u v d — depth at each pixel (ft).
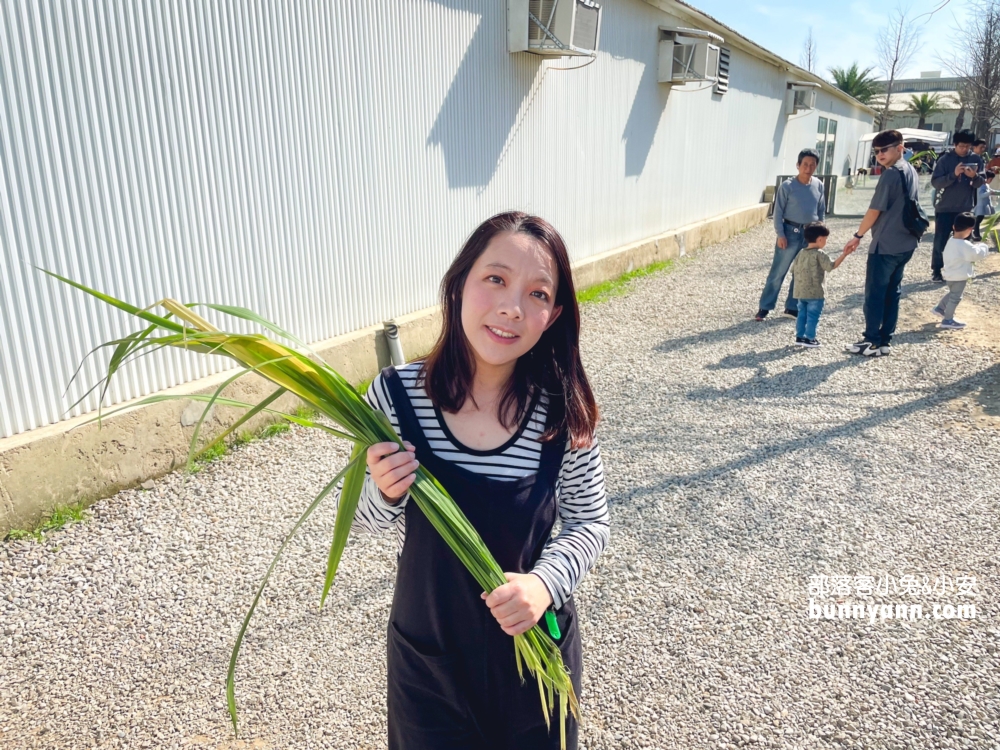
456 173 22.20
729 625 9.99
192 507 12.78
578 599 10.55
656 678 8.98
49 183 11.87
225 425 14.87
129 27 12.87
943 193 32.19
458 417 4.77
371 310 19.40
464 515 4.60
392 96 19.19
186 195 14.20
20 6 11.26
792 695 8.71
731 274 36.06
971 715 8.39
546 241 4.58
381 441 4.42
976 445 15.84
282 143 16.20
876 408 18.07
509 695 4.85
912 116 153.58
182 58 13.85
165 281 13.93
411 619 4.83
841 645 9.60
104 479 12.62
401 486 4.27
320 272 17.63
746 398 18.88
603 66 30.55
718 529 12.47
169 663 9.12
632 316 27.78
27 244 11.62
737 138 50.96
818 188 25.18
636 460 15.23
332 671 9.04
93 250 12.60
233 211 15.23
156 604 10.24
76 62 12.12
